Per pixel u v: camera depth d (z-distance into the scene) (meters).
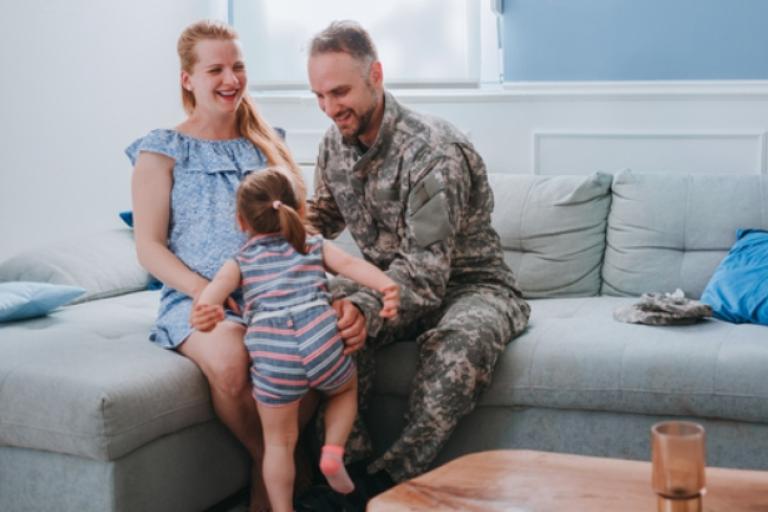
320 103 2.45
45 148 3.60
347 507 2.27
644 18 3.48
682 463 1.35
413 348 2.57
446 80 3.81
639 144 3.48
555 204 3.20
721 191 3.07
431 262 2.45
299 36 4.03
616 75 3.54
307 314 2.23
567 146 3.56
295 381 2.22
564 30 3.58
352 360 2.35
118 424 2.14
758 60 3.39
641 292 3.08
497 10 3.59
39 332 2.56
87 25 3.74
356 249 3.33
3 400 2.25
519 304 2.70
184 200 2.57
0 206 3.43
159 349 2.44
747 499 1.55
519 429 2.52
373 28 3.90
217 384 2.34
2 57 3.42
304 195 2.71
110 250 3.29
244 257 2.29
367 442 2.53
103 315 2.81
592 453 2.46
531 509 1.55
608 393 2.41
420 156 2.47
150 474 2.25
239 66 2.64
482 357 2.41
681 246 3.07
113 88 3.86
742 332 2.52
